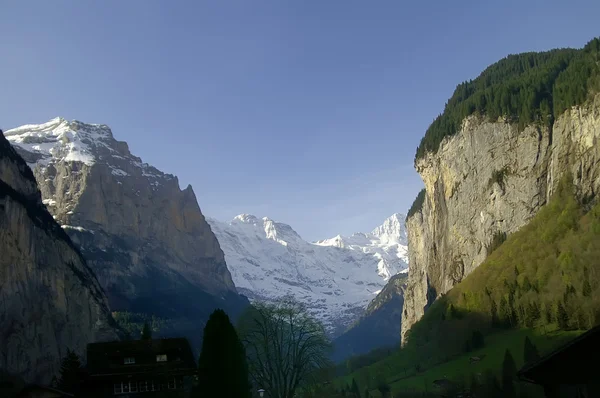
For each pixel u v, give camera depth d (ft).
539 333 644.69
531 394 445.37
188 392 304.30
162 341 329.11
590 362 162.50
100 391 297.12
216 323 260.01
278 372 389.80
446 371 648.79
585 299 637.71
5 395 357.61
